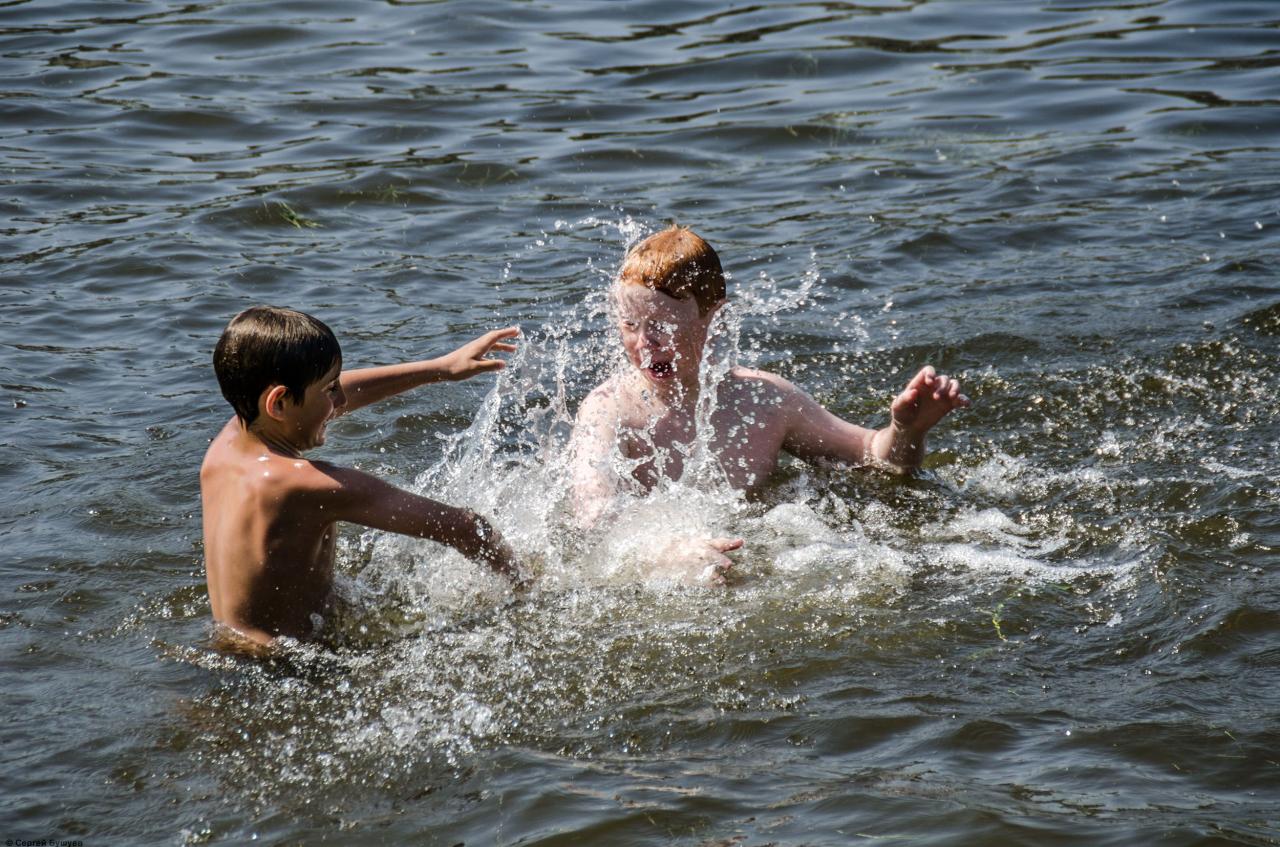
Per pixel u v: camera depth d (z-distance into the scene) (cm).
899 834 550
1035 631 730
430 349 1203
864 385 1130
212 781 618
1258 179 1616
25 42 2191
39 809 595
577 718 664
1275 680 664
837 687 679
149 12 2375
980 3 2425
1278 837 538
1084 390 1084
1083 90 1977
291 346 772
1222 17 2295
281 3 2427
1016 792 577
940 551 842
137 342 1230
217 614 776
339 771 624
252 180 1666
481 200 1623
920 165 1717
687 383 925
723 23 2336
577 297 1334
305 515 759
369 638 763
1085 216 1525
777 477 959
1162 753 603
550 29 2314
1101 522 868
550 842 558
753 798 583
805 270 1389
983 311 1266
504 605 794
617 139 1822
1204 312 1226
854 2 2439
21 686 704
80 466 995
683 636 743
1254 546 812
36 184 1633
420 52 2188
